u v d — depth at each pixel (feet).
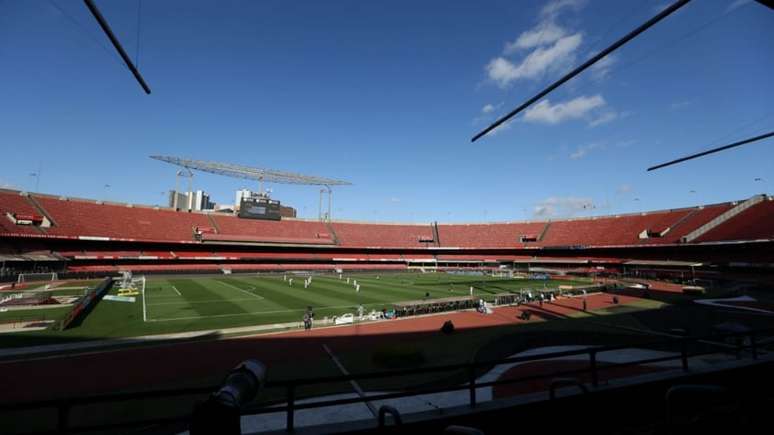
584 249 265.54
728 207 224.53
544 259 277.03
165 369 55.11
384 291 149.28
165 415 39.86
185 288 146.41
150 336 72.84
